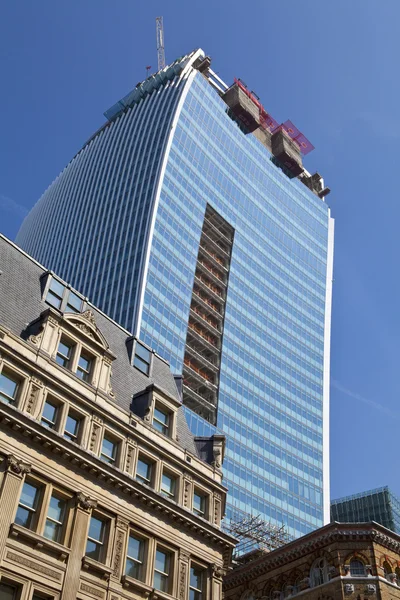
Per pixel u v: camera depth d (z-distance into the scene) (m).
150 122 198.62
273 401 175.50
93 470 34.75
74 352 38.69
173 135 185.00
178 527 38.62
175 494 40.19
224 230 192.38
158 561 36.81
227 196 195.38
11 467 30.92
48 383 35.38
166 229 168.25
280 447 168.62
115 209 184.38
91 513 34.03
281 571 53.00
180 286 163.75
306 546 51.72
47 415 34.88
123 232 173.75
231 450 152.75
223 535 40.78
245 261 191.25
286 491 161.38
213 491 42.84
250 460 156.50
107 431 37.62
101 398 38.44
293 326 198.25
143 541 36.56
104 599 32.09
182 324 158.38
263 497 153.38
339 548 49.19
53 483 32.84
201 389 160.50
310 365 196.88
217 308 177.88
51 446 33.19
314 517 164.75
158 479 39.16
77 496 33.41
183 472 41.31
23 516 30.92
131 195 181.25
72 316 40.09
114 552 34.00
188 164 185.75
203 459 45.31
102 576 32.78
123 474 36.16
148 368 47.00
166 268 162.25
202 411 156.88
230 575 57.16
